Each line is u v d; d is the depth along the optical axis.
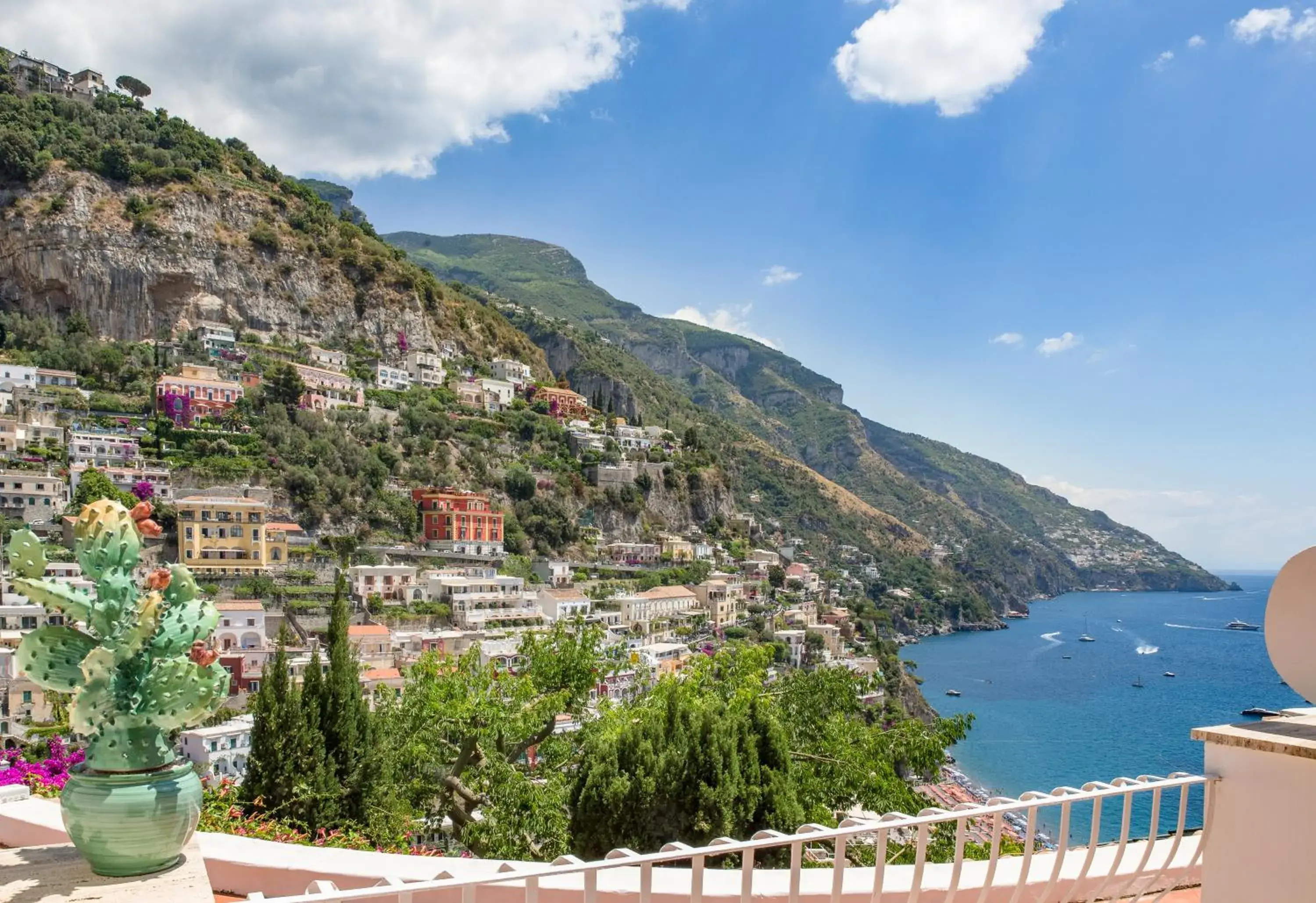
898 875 6.50
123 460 92.88
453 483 120.56
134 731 4.51
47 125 135.00
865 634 148.75
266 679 13.90
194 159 144.38
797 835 4.93
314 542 95.62
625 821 12.47
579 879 6.26
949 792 67.50
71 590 4.56
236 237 136.62
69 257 120.00
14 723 52.81
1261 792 5.30
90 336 117.25
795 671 21.31
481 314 178.38
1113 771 80.06
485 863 6.70
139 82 164.00
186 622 4.84
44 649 4.57
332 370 130.00
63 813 4.40
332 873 6.48
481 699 18.61
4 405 96.31
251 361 120.62
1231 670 145.62
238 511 84.94
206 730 49.19
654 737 13.23
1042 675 139.38
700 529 155.75
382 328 147.50
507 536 118.62
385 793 14.72
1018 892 5.65
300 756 13.55
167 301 126.38
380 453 116.62
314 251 145.12
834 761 17.84
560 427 148.00
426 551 103.38
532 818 16.16
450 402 138.25
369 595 86.25
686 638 106.38
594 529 131.75
